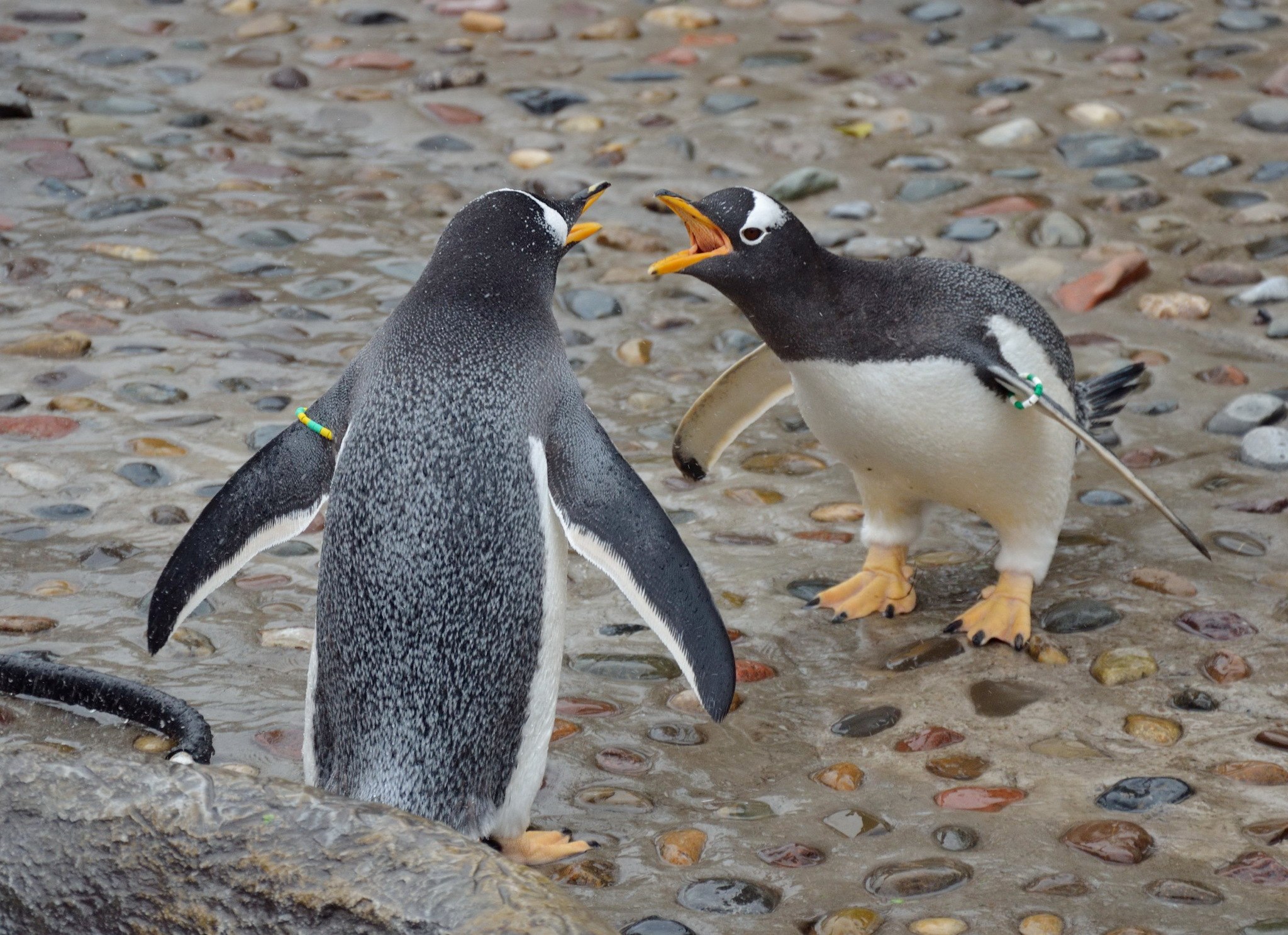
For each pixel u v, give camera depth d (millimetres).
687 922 6566
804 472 11398
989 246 14797
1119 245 14719
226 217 15422
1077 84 18734
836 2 21344
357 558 6691
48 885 6227
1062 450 9023
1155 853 7031
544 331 7238
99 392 11992
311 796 6266
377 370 6961
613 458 7043
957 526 10852
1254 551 9969
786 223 8672
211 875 6059
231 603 9312
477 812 6848
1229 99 18109
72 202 15562
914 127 17594
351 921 5809
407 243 15000
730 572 10000
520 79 18922
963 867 6922
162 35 20219
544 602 6859
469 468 6703
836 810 7473
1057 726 8203
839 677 8852
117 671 8484
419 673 6676
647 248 15039
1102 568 9906
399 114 17906
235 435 11375
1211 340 13148
